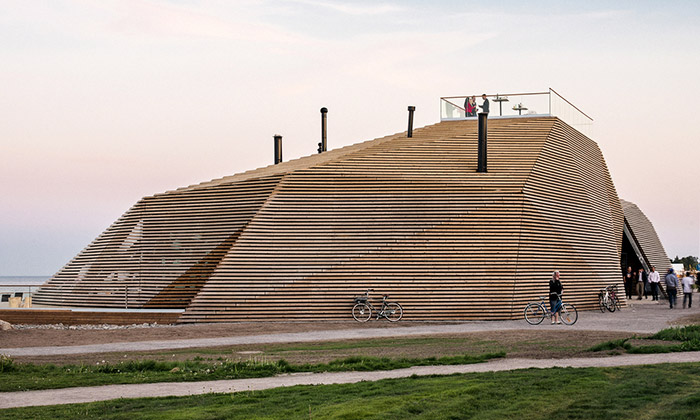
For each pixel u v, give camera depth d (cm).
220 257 2733
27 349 1797
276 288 2672
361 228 2792
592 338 1853
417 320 2667
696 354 1481
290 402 1046
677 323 2352
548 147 3183
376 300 2691
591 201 3525
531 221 2884
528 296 2781
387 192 2853
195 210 2931
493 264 2750
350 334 2152
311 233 2772
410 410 967
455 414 943
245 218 2803
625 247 4647
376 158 2981
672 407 948
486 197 2852
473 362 1449
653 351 1532
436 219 2811
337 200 2830
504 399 1031
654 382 1119
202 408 1011
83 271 3002
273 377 1322
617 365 1330
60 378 1309
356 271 2722
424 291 2702
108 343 1942
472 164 3008
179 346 1856
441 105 3722
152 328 2384
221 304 2631
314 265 2722
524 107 3506
